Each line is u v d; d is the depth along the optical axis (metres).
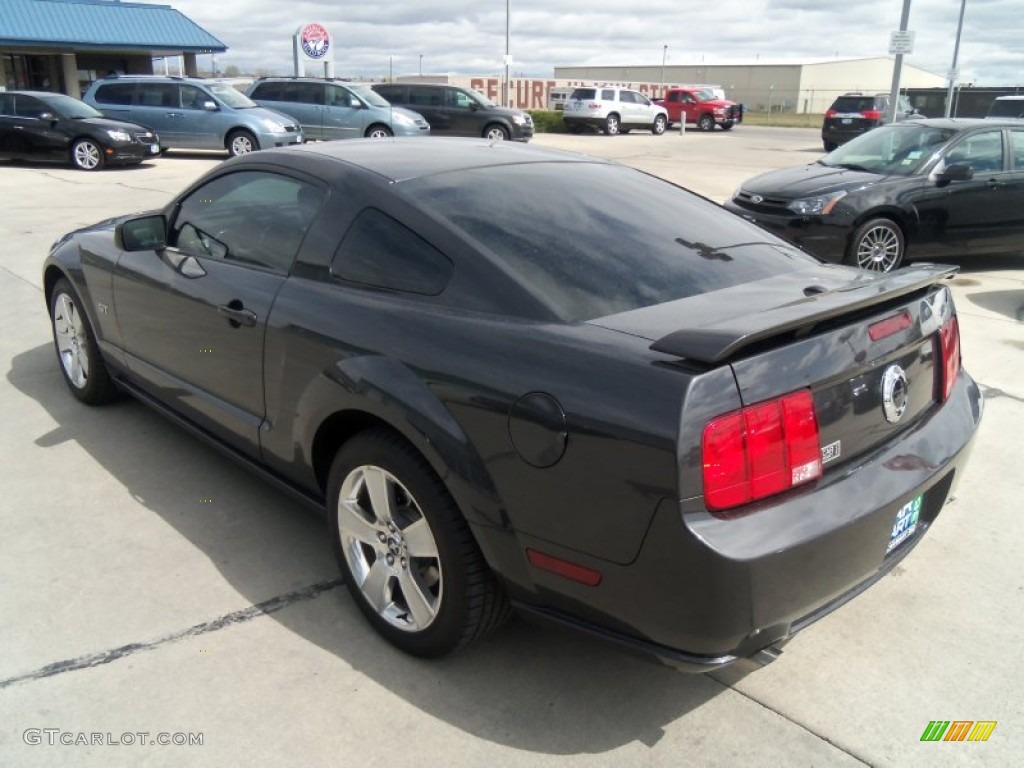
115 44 28.89
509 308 2.46
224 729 2.44
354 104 20.50
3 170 16.02
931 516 2.75
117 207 11.77
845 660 2.80
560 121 33.22
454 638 2.58
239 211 3.43
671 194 3.46
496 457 2.30
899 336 2.48
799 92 76.44
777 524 2.09
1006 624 2.99
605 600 2.20
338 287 2.88
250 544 3.41
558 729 2.48
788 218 8.42
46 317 6.53
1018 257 9.88
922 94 29.59
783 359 2.14
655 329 2.29
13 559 3.27
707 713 2.55
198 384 3.57
